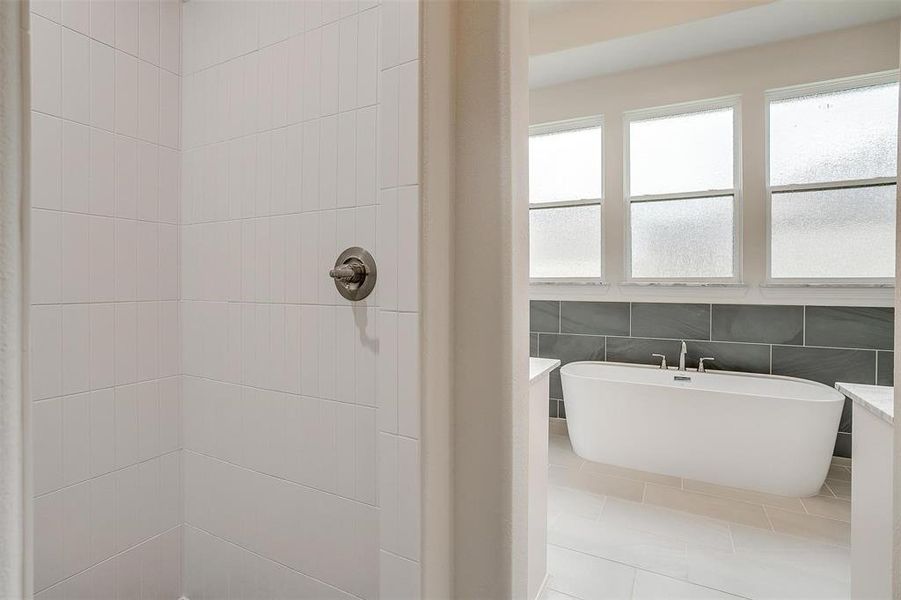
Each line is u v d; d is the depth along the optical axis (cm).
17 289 25
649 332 338
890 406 121
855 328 284
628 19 290
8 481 25
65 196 130
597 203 361
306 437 136
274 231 141
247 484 148
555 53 312
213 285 154
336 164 129
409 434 108
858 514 137
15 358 25
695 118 330
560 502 251
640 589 180
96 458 138
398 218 109
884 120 281
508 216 111
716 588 180
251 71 145
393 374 110
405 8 108
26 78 26
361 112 125
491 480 113
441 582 112
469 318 116
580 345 360
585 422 306
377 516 124
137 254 147
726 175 321
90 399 136
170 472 158
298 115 136
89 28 134
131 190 145
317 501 134
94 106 136
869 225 285
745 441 262
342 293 126
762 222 306
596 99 353
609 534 219
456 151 117
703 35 292
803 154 300
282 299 140
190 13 158
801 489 253
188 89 158
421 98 106
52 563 129
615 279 350
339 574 131
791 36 293
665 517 235
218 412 154
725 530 222
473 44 115
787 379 291
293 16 136
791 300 298
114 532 143
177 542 160
